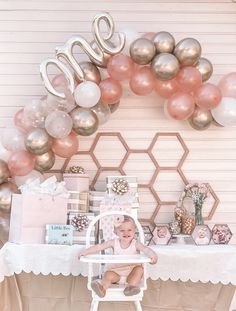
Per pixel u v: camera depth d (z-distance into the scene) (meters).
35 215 4.11
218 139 5.04
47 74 4.51
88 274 3.83
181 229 4.63
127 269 3.78
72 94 4.36
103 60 4.49
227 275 4.06
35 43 5.02
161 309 4.30
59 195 4.18
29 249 4.00
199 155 5.03
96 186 4.93
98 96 4.41
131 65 4.46
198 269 4.08
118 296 3.66
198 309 4.28
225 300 4.26
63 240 4.08
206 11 5.11
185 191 4.82
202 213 4.96
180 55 4.37
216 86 4.56
